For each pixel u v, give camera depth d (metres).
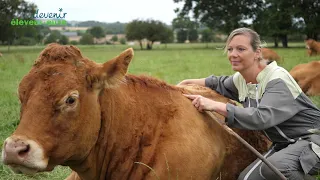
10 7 47.31
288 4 43.47
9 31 49.22
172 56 29.23
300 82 9.90
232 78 4.43
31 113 2.88
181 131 3.69
